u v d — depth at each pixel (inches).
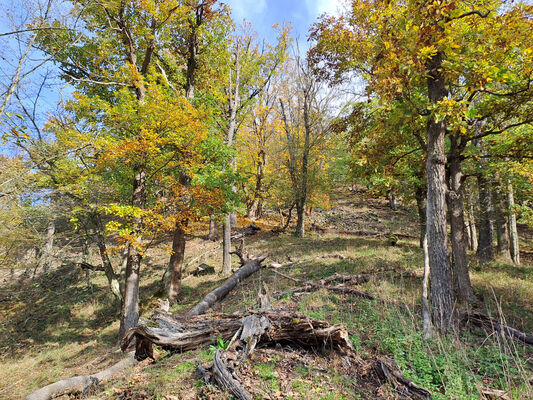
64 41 355.3
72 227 514.9
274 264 509.7
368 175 383.2
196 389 165.0
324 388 159.2
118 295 477.1
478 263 469.7
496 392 145.3
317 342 202.1
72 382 220.5
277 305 305.9
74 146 355.9
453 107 210.7
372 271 399.5
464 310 257.9
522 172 323.6
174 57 541.0
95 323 491.2
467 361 177.3
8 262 499.8
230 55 609.9
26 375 328.5
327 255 525.7
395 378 158.9
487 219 513.7
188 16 453.4
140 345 242.7
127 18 410.9
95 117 395.2
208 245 778.2
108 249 354.3
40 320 529.3
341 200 1280.8
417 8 207.6
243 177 446.9
